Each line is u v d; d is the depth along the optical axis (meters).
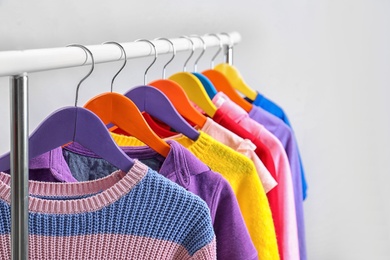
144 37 1.97
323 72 2.38
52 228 0.83
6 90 1.58
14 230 0.73
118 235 0.86
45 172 1.02
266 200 1.17
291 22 2.34
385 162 2.45
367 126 2.43
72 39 1.77
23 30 1.64
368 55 2.38
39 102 1.67
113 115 1.00
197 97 1.32
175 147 1.03
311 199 2.49
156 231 0.88
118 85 1.87
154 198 0.87
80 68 1.75
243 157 1.15
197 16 2.12
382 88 2.40
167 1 2.03
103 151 0.86
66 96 1.73
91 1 1.80
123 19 1.90
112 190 0.85
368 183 2.47
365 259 2.52
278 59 2.35
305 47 2.36
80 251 0.85
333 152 2.45
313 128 2.42
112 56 0.94
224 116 1.31
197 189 1.04
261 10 2.30
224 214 1.05
